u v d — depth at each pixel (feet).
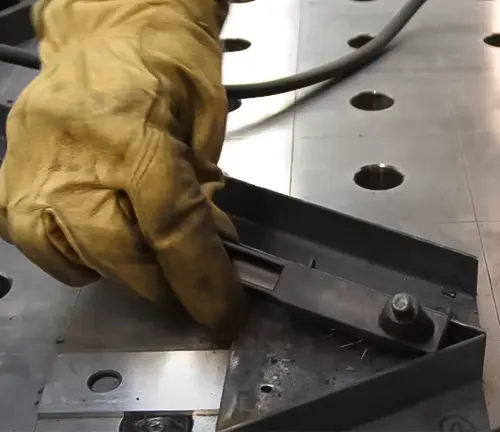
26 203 1.64
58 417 1.84
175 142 1.67
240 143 2.82
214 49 1.95
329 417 1.72
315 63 3.36
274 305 2.05
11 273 2.33
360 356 1.90
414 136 2.79
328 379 1.85
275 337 1.97
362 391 1.72
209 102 1.86
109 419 1.83
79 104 1.61
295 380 1.86
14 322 2.14
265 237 2.31
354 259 2.22
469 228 2.31
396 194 2.50
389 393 1.76
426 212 2.40
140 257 1.70
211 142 1.90
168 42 1.80
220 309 1.84
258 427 1.66
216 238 1.78
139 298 2.14
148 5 1.82
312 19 3.77
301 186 2.57
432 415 1.78
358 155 2.71
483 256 2.20
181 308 2.06
